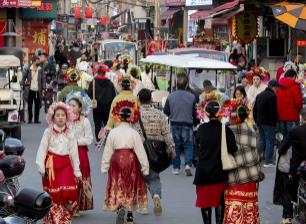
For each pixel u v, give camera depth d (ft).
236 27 120.06
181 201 58.59
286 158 48.19
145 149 52.11
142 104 53.16
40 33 183.52
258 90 78.13
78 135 51.90
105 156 49.06
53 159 46.29
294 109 71.92
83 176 52.21
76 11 301.84
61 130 46.60
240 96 65.87
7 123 90.38
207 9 163.63
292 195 47.91
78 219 52.08
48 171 46.29
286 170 48.11
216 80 83.51
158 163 52.01
